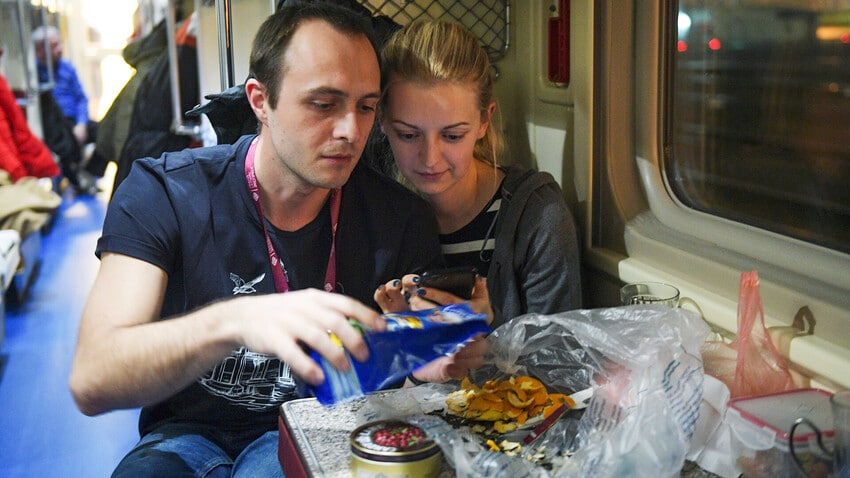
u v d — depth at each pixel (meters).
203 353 1.24
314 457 1.19
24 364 3.91
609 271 1.96
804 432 1.10
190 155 1.66
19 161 5.02
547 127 2.22
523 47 2.29
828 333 1.38
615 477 1.10
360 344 1.11
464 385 1.38
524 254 1.87
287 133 1.49
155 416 1.74
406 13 2.26
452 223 1.94
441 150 1.71
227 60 2.35
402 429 1.17
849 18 1.46
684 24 1.84
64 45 10.98
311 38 1.45
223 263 1.60
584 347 1.37
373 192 1.75
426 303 1.42
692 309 1.66
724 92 1.76
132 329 1.32
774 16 1.62
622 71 1.94
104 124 4.56
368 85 1.48
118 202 1.58
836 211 1.50
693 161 1.88
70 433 3.26
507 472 1.09
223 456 1.62
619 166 1.98
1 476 2.92
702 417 1.20
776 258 1.53
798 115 1.58
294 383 1.63
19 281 4.75
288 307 1.16
